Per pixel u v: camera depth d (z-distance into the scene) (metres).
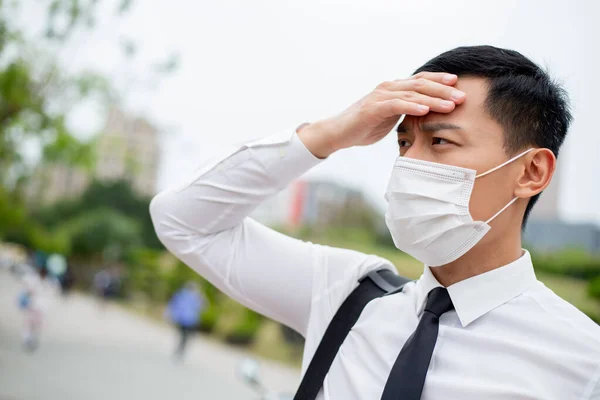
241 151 1.97
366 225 25.95
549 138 1.69
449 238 1.65
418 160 1.66
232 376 13.42
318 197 26.05
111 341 17.09
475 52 1.71
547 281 9.63
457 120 1.64
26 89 10.80
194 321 15.16
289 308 2.03
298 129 1.99
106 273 31.55
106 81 10.96
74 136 12.32
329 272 1.99
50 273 31.70
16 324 17.80
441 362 1.64
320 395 1.81
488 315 1.67
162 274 31.89
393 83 1.78
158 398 9.94
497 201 1.64
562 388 1.51
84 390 9.73
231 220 2.00
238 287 2.03
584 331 1.57
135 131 16.61
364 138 1.92
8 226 15.96
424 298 1.75
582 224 12.00
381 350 1.75
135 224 46.16
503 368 1.56
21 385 9.48
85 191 48.88
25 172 14.31
